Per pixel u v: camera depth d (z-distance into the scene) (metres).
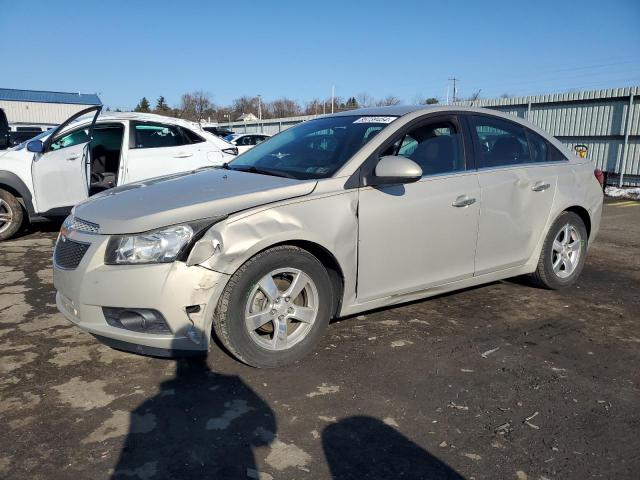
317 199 3.21
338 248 3.27
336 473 2.29
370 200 3.40
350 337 3.68
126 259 2.86
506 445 2.50
